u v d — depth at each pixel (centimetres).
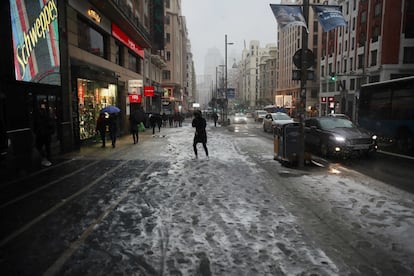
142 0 3366
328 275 367
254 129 3212
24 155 1048
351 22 5009
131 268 385
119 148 1541
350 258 408
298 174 912
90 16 1695
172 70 7056
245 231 494
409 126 1417
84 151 1427
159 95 4512
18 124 1024
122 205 627
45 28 1213
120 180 841
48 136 1078
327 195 695
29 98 1098
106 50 2106
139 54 3058
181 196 685
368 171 988
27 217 564
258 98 14238
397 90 1504
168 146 1617
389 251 429
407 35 3994
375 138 1239
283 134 1052
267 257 409
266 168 1001
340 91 5325
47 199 672
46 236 482
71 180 845
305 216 561
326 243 452
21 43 1050
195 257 411
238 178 856
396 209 599
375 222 533
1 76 952
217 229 502
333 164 1117
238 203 635
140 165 1059
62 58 1362
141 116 1791
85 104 1736
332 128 1315
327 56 5997
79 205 630
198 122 1218
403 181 841
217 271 375
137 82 2577
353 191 730
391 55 4041
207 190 733
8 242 462
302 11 1007
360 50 4703
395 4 3984
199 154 1316
